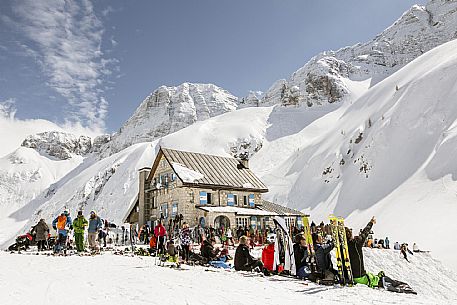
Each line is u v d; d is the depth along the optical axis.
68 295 7.62
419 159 59.69
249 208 39.19
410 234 38.50
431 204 43.28
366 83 177.38
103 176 138.25
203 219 34.47
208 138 145.62
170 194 37.38
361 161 72.56
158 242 19.45
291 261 11.99
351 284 10.04
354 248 10.62
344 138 88.69
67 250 20.69
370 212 53.78
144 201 41.00
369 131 81.31
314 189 80.19
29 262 14.19
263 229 37.31
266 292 8.75
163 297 7.57
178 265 14.07
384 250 30.33
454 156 50.19
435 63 89.38
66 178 194.25
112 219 108.94
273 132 146.38
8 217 165.12
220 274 12.12
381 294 8.96
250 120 158.38
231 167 41.91
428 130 64.94
